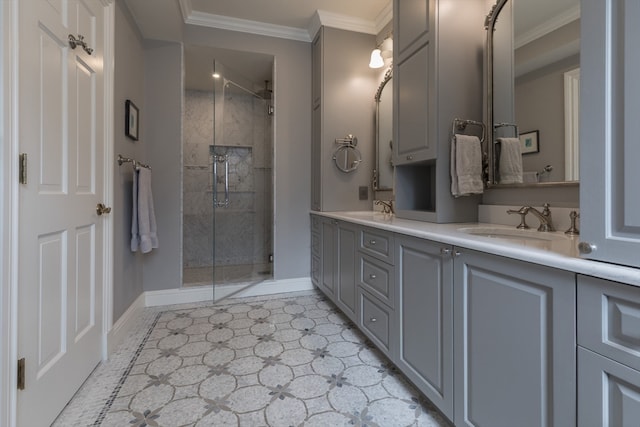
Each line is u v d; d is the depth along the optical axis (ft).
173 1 6.84
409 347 4.57
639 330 2.01
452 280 3.70
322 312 8.11
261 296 9.41
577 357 2.36
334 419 4.18
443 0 5.56
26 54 3.53
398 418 4.21
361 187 9.43
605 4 2.18
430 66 5.63
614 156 2.16
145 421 4.11
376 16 8.93
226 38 9.10
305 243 10.01
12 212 3.30
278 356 5.84
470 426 3.43
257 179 9.94
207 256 13.26
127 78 6.93
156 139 8.52
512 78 5.17
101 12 5.52
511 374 2.92
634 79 2.04
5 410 3.19
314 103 9.70
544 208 4.48
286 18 9.05
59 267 4.23
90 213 5.13
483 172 5.71
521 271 2.81
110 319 5.84
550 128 4.56
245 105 9.86
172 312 8.10
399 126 6.59
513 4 5.15
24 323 3.49
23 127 3.49
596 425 2.25
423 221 5.95
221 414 4.26
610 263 2.18
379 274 5.45
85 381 4.96
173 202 8.71
